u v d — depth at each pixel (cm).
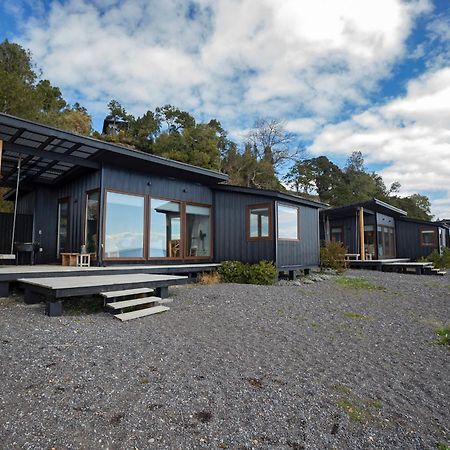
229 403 284
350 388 334
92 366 323
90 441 222
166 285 664
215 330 479
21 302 585
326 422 272
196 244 1095
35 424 232
